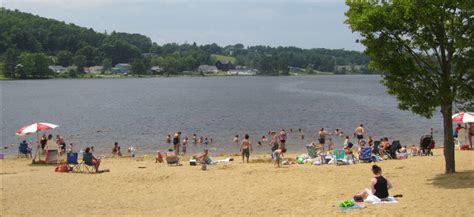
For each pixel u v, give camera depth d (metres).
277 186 20.42
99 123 60.81
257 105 87.06
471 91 18.66
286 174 23.33
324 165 26.14
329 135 49.03
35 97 112.00
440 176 20.53
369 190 16.58
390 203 15.70
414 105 19.03
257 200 17.84
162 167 27.08
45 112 76.31
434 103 18.52
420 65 19.34
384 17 18.25
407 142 44.03
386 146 28.80
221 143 44.34
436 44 18.70
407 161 26.17
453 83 18.56
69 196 19.53
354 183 20.56
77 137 48.81
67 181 22.67
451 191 17.27
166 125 58.31
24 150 34.44
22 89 148.38
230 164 27.83
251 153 38.34
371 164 25.73
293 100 98.19
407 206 15.23
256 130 53.22
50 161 30.03
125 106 87.31
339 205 15.80
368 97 105.25
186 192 19.86
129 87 165.12
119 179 22.91
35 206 17.89
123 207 17.56
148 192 20.08
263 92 129.75
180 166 27.39
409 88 18.81
